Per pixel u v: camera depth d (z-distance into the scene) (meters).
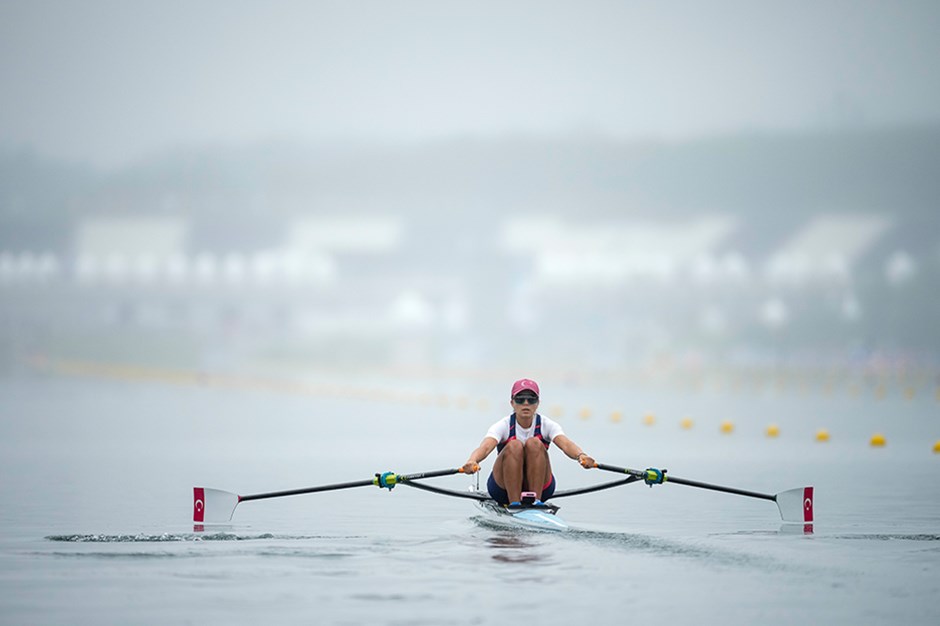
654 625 32.81
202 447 113.88
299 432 137.00
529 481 54.78
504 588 37.97
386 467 91.31
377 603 35.66
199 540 49.47
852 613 34.28
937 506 62.91
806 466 91.50
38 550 46.69
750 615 34.03
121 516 58.75
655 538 49.62
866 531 52.25
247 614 34.25
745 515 58.78
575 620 33.31
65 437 129.25
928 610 34.72
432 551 46.00
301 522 55.97
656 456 102.38
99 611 34.81
